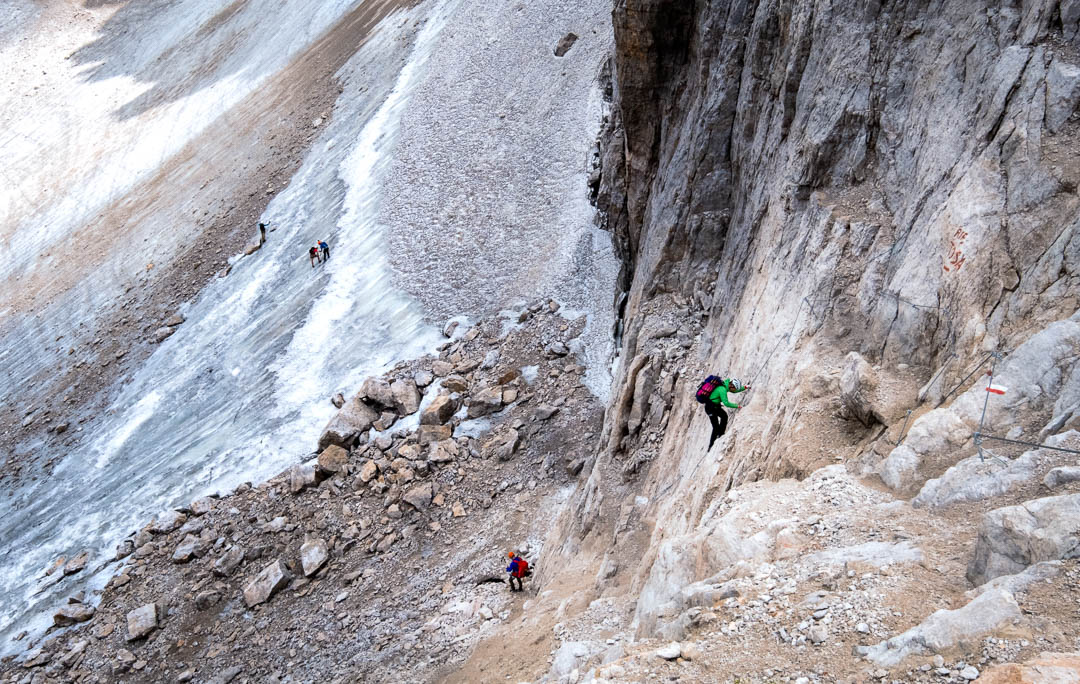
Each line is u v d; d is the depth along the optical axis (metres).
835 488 8.41
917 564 6.57
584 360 28.39
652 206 24.47
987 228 9.45
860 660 5.75
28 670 23.41
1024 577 5.65
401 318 34.12
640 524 15.49
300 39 64.81
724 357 15.53
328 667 19.86
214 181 51.78
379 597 21.94
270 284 39.97
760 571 7.36
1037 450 7.00
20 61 81.50
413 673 17.33
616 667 6.67
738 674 6.12
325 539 24.66
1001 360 8.27
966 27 11.54
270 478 28.58
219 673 21.19
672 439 17.09
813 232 12.98
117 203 55.72
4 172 64.75
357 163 44.34
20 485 34.16
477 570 21.52
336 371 32.91
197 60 72.19
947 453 7.84
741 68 19.77
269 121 55.06
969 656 5.28
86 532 29.36
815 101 14.34
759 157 17.80
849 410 9.81
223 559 24.70
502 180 37.34
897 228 11.60
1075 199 8.74
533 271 32.97
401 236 37.91
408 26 53.12
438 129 42.25
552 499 23.31
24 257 53.69
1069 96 9.41
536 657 12.88
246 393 33.84
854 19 13.72
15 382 41.69
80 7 90.44
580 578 16.84
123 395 37.47
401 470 26.05
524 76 41.56
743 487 9.65
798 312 12.32
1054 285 8.39
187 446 32.25
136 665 22.45
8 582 27.98
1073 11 9.81
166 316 41.66
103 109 70.25
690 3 22.25
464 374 29.95
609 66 37.34
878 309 10.81
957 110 11.20
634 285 25.00
